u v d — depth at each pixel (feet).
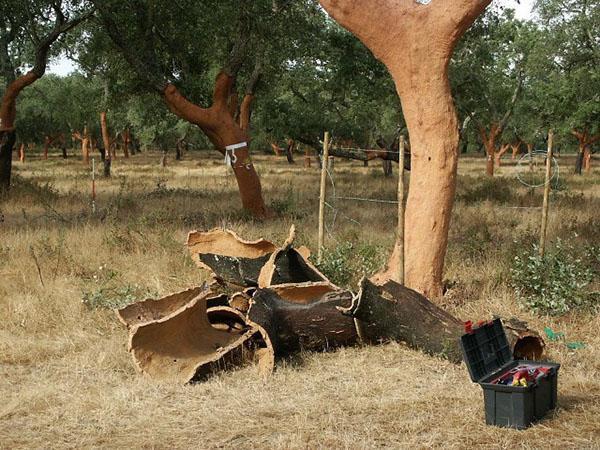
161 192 72.18
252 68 67.15
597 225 45.44
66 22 61.21
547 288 27.50
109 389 20.61
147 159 223.30
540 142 163.32
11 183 69.62
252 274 27.12
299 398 19.69
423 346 23.15
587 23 81.97
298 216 53.98
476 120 132.16
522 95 138.00
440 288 28.19
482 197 70.33
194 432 17.57
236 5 54.08
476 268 32.58
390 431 17.40
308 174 134.10
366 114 104.27
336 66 79.92
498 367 18.83
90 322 26.30
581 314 26.76
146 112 84.28
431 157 27.66
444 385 20.58
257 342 23.45
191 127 172.76
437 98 27.45
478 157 272.31
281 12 57.57
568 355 22.98
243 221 50.26
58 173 130.52
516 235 41.39
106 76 67.46
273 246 27.73
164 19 56.59
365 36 27.94
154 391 20.30
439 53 27.14
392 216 52.85
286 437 16.98
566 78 90.33
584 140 142.61
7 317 26.94
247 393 20.11
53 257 35.42
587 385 20.48
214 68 70.54
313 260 31.17
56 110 189.37
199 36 58.95
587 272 28.55
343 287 28.99
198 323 24.00
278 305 23.20
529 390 17.49
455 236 42.98
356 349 23.85
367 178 115.65
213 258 27.55
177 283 31.45
